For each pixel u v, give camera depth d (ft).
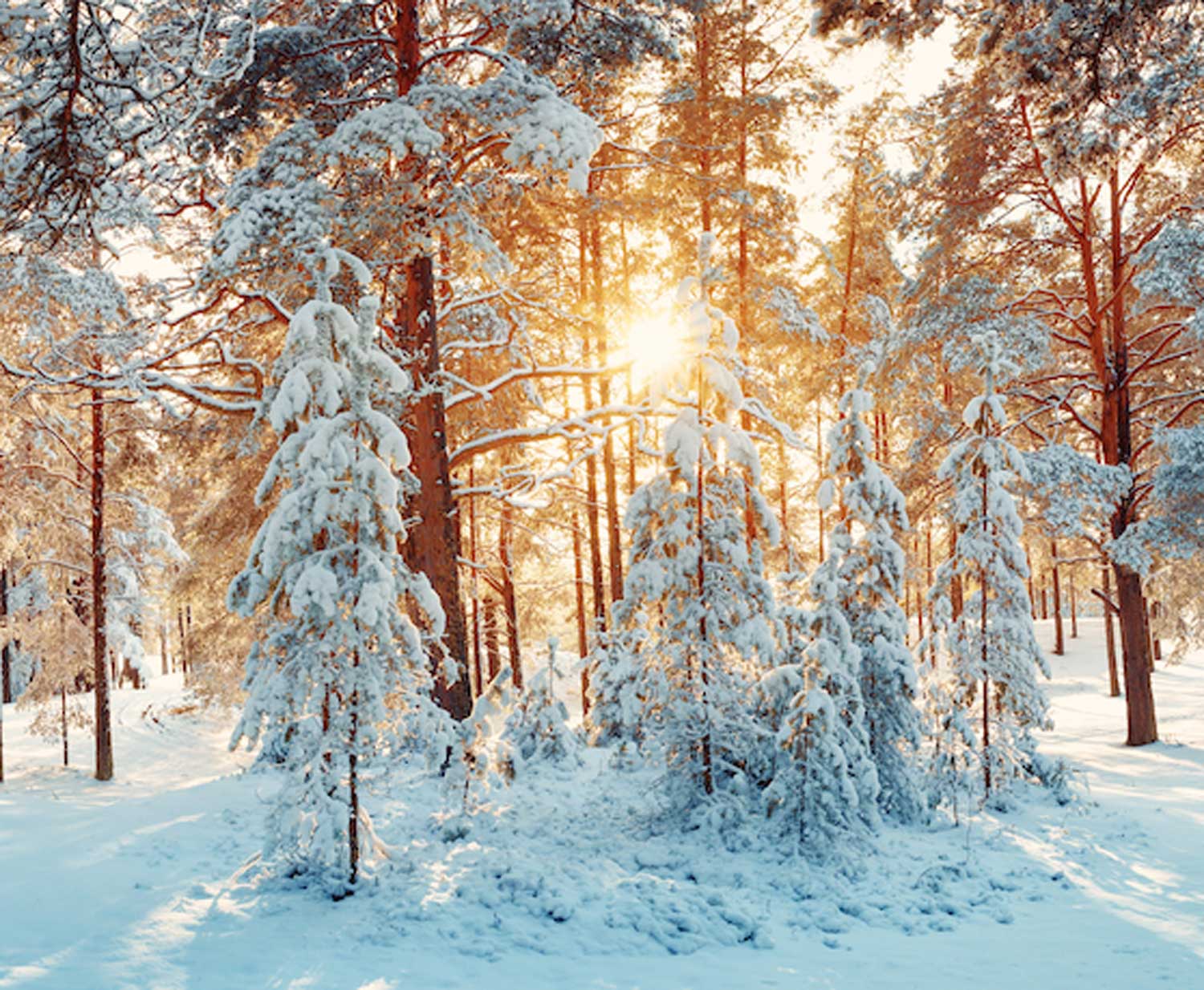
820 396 78.95
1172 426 65.05
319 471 24.99
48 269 46.75
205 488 73.67
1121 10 20.40
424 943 22.07
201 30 23.29
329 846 24.44
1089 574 95.09
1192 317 53.42
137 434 63.72
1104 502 57.11
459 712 42.86
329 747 24.98
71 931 22.33
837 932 23.77
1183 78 25.46
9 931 22.17
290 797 25.41
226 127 42.57
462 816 32.63
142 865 28.76
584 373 48.57
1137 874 28.40
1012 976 20.18
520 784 41.45
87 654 60.95
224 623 64.90
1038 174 61.41
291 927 22.97
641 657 34.91
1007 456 39.93
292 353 26.68
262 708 24.84
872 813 31.22
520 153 36.83
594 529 71.46
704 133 61.72
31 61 20.76
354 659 25.94
